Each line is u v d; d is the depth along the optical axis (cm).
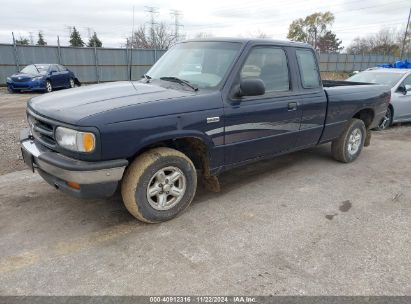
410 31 6262
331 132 527
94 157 295
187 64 417
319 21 7531
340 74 3916
